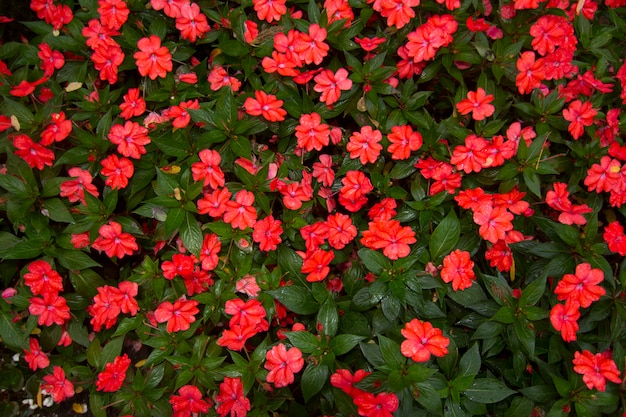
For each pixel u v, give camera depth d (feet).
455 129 3.10
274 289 2.96
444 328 2.99
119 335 3.08
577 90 3.26
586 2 3.42
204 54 3.48
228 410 2.91
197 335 3.14
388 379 2.70
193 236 2.89
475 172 3.14
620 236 2.91
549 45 3.16
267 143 3.41
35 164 2.99
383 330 2.95
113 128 2.96
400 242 2.89
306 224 3.06
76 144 3.10
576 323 2.80
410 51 3.06
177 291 3.06
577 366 2.76
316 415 3.25
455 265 2.85
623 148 3.02
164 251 3.47
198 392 2.91
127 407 2.98
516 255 3.12
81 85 3.14
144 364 3.03
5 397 3.43
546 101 3.12
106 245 2.98
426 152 3.12
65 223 3.23
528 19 3.28
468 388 2.83
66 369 3.19
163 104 3.18
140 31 3.25
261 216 3.12
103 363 3.01
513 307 2.83
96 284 3.06
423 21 3.30
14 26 3.91
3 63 3.24
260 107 2.98
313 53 3.05
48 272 2.94
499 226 2.91
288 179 3.04
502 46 3.13
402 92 3.15
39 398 3.29
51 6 3.34
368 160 3.07
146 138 2.99
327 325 2.86
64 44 3.22
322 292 2.93
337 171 3.28
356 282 3.13
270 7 3.11
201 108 3.06
